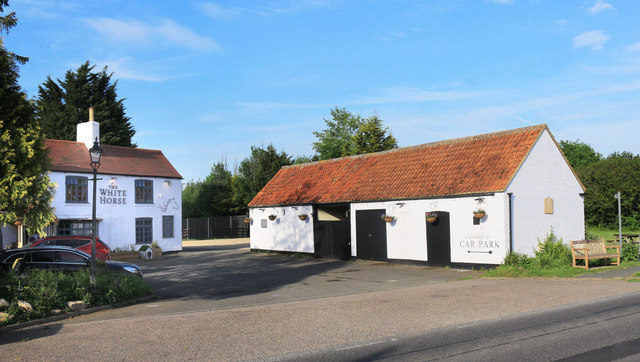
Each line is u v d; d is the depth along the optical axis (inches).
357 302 522.9
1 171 514.6
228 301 580.4
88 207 1248.8
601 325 364.2
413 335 357.4
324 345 337.4
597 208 1900.8
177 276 855.7
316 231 1114.7
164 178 1416.1
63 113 1889.8
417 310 456.8
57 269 639.8
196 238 2255.2
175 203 1438.2
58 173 1201.4
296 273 855.7
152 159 1469.0
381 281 721.0
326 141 2632.9
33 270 586.6
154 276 860.6
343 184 1097.4
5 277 547.8
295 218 1175.0
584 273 686.5
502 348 310.2
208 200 2568.9
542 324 375.9
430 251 870.4
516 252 772.6
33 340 385.4
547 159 840.3
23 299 490.0
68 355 332.8
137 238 1338.6
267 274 854.5
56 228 1182.9
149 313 508.4
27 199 552.4
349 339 352.5
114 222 1294.3
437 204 859.4
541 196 822.5
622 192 1819.6
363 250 1002.1
